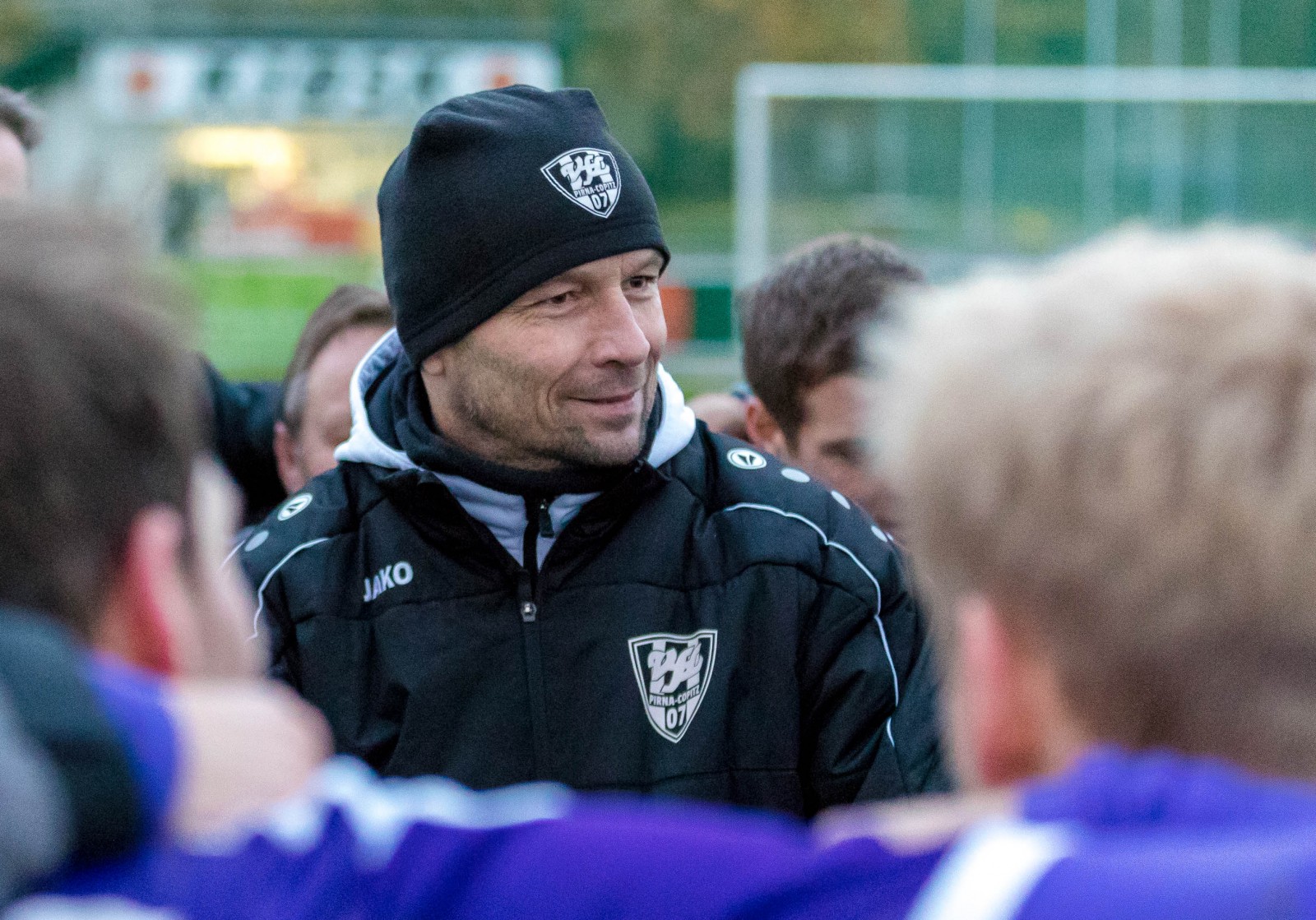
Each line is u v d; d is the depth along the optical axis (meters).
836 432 4.71
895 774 3.67
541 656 3.81
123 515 1.69
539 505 3.84
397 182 3.99
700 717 3.79
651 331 3.91
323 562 3.94
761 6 52.62
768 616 3.84
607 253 3.79
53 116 29.33
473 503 3.88
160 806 1.58
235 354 27.84
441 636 3.82
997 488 1.66
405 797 1.91
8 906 1.50
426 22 29.36
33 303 1.64
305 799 1.79
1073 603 1.62
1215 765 1.61
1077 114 29.66
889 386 1.84
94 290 1.67
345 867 1.76
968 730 1.79
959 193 29.81
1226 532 1.55
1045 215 29.73
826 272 4.72
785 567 3.87
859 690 3.81
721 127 52.62
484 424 3.85
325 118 29.17
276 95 29.09
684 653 3.82
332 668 3.87
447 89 29.22
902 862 1.68
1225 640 1.57
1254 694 1.58
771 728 3.81
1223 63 35.69
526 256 3.76
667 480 3.94
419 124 3.92
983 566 1.69
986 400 1.68
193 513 1.80
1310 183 29.47
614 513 3.87
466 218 3.80
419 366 3.97
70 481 1.64
